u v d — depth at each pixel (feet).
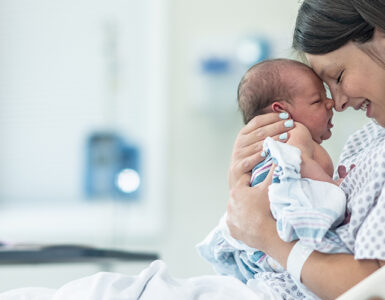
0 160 12.62
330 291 4.04
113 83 12.45
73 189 12.59
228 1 11.59
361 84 4.50
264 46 11.16
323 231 4.08
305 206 4.26
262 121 5.15
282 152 4.58
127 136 12.48
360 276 3.97
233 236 4.68
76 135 12.62
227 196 11.80
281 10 11.50
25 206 12.54
